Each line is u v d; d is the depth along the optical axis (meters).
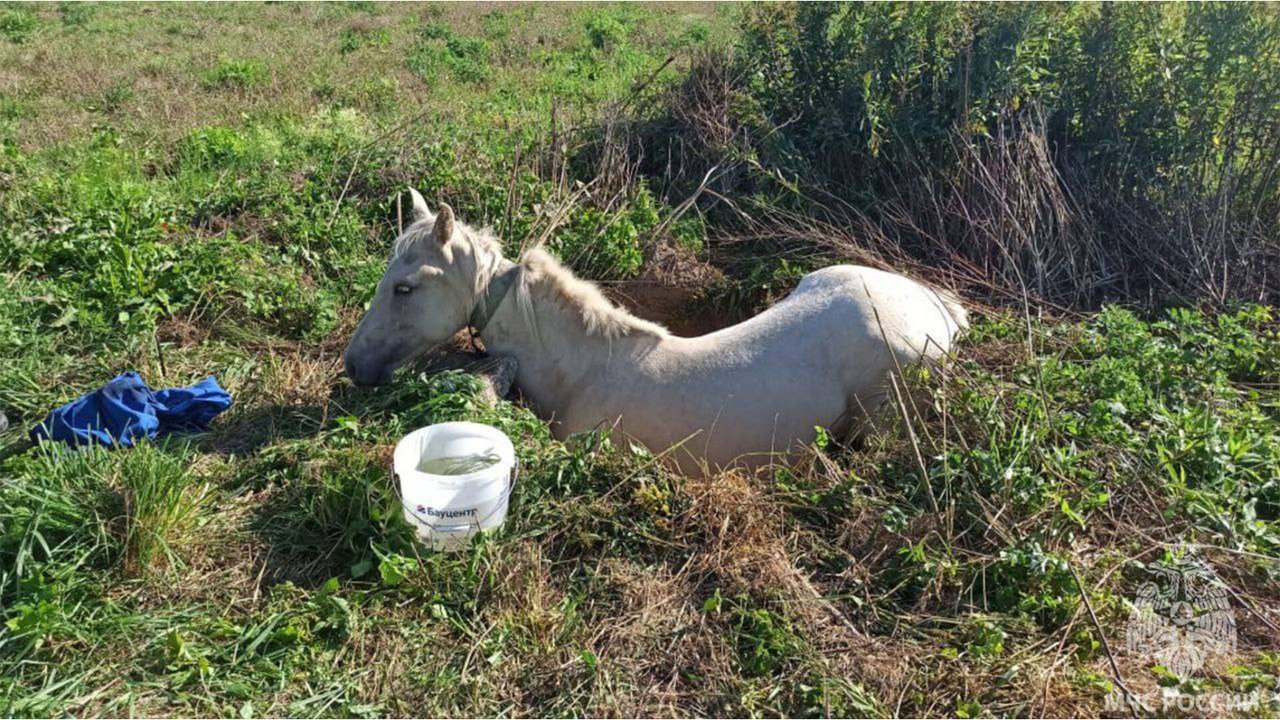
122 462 3.73
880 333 4.50
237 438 4.37
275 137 9.09
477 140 8.29
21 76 11.63
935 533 3.62
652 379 4.52
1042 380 4.44
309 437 4.32
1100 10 7.18
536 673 3.09
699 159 7.79
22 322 5.25
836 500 3.91
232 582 3.44
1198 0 6.75
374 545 3.47
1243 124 6.73
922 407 4.46
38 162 7.96
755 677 3.12
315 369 5.09
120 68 12.29
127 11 17.34
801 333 4.57
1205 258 6.14
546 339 4.69
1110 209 6.67
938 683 3.08
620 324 4.66
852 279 4.74
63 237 5.97
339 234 6.68
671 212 7.04
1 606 3.23
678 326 6.57
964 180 6.76
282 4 18.61
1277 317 5.86
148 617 3.21
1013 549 3.43
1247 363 4.96
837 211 7.10
